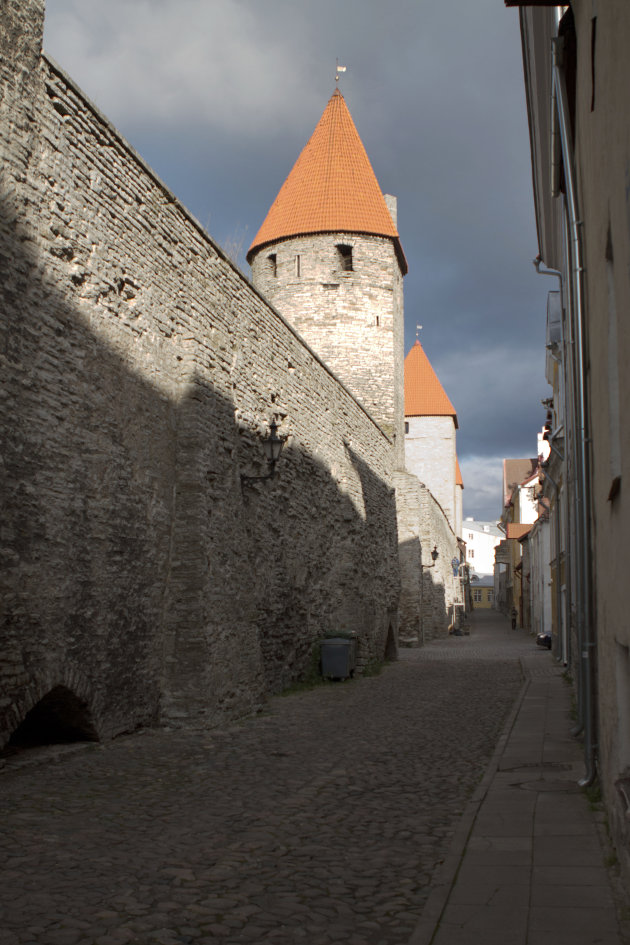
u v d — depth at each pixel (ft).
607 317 18.28
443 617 160.56
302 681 56.85
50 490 28.07
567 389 44.80
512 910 14.11
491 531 422.00
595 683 24.47
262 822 20.35
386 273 106.63
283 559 53.57
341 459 70.85
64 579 28.60
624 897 14.65
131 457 33.71
